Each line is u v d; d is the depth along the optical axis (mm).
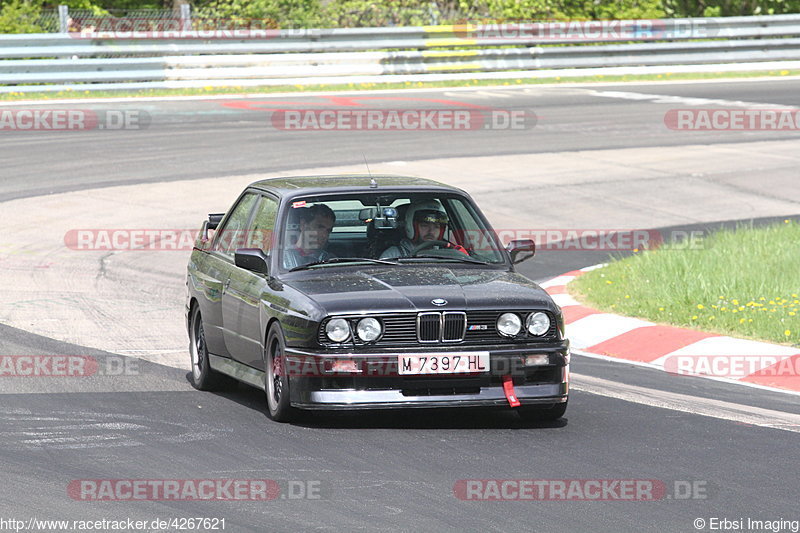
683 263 47312
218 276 32312
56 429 27516
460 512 21109
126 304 45000
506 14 121438
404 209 30797
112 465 24375
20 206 62188
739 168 74000
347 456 24953
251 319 29641
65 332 40094
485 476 23438
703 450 25625
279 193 31219
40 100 92312
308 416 28125
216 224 35469
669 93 100688
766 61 116875
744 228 55875
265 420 28438
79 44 94312
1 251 53844
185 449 25641
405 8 117688
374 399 26656
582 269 51500
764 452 25453
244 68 99500
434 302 27156
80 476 23547
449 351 26844
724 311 40156
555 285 48281
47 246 54969
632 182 70250
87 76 94500
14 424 28000
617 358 37688
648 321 40938
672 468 24141
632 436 26906
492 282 28656
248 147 76750
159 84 97250
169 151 75562
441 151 76875
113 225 59062
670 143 80938
